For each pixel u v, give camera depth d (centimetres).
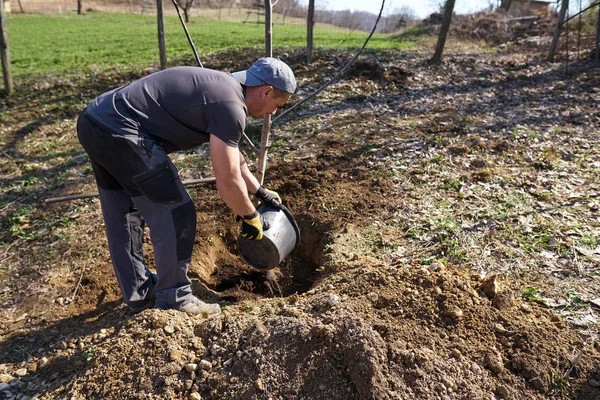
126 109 253
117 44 1700
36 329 315
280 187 475
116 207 295
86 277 365
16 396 260
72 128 723
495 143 557
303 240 423
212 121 248
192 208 279
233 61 1035
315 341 234
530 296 293
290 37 1648
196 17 3641
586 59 1037
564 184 448
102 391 235
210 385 231
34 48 1702
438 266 299
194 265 381
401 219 404
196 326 265
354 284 284
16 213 468
